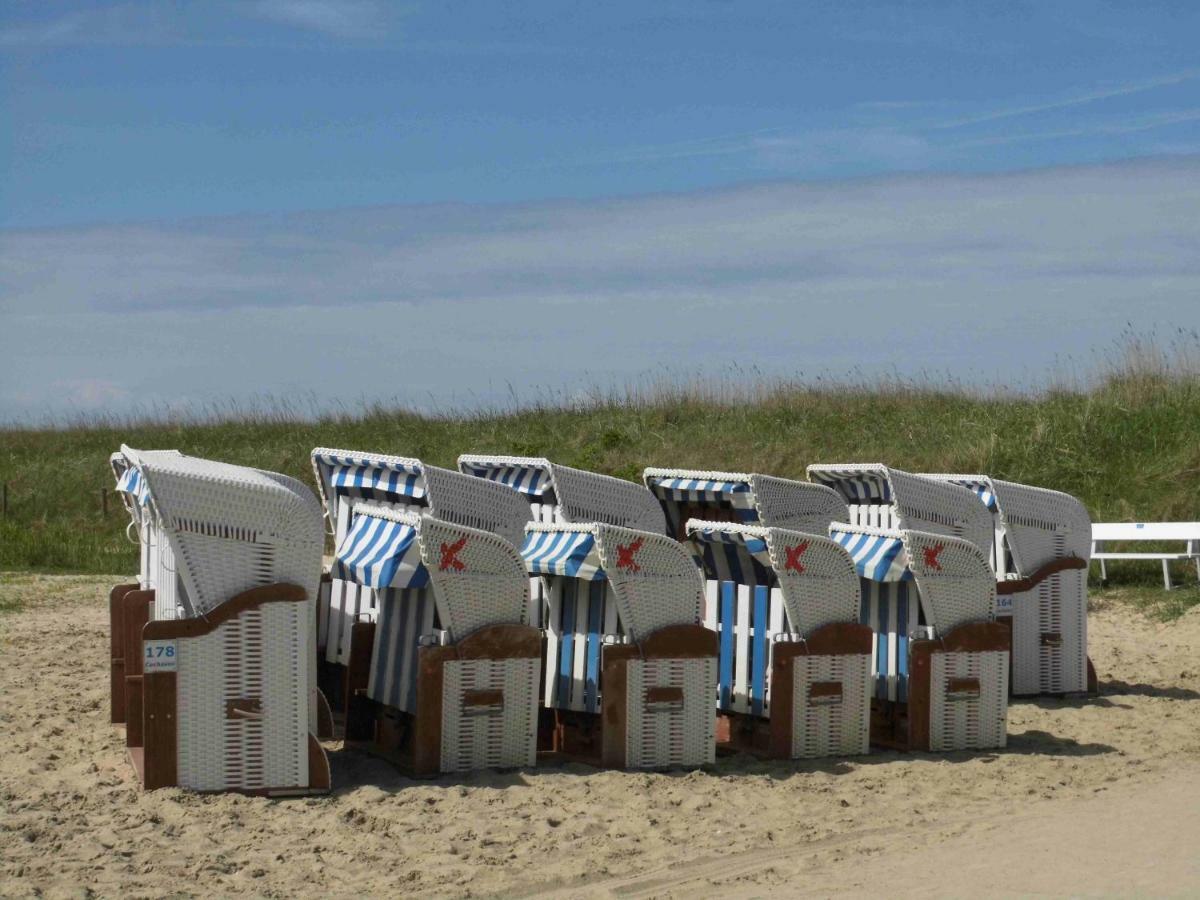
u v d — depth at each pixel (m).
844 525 9.17
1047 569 10.88
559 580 8.68
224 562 7.22
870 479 11.42
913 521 10.16
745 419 25.06
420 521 7.67
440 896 5.82
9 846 6.43
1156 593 15.50
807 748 8.48
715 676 8.24
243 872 6.09
